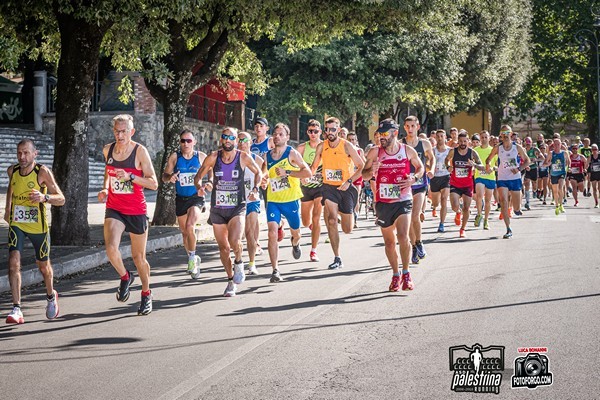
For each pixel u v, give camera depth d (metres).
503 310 12.98
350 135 27.48
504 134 25.16
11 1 21.83
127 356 10.52
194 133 51.47
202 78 29.06
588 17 88.62
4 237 24.42
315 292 15.30
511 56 71.81
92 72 22.55
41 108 49.69
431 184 26.20
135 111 47.81
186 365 9.95
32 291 16.48
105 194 13.31
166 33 27.14
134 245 13.47
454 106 66.38
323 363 9.89
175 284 16.94
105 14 20.69
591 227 28.16
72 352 10.83
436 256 20.31
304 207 20.25
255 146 21.41
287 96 54.38
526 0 74.81
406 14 32.19
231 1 26.12
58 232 22.16
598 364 9.58
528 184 38.72
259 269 18.77
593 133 92.25
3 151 44.12
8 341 11.66
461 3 54.97
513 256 20.00
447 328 11.71
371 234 26.91
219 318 12.95
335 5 29.34
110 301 15.04
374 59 52.59
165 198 28.38
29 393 8.95
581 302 13.57
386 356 10.19
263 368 9.72
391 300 14.19
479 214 27.69
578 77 92.44
